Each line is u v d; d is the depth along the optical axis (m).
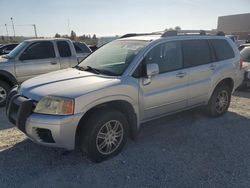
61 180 3.40
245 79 8.34
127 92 3.94
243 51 9.58
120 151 4.06
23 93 3.88
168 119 5.60
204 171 3.61
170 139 4.63
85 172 3.58
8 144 4.41
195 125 5.30
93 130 3.63
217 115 5.75
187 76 4.84
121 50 4.59
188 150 4.23
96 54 4.96
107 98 3.72
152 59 4.38
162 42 4.55
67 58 8.12
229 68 5.66
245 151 4.21
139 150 4.20
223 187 3.26
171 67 4.64
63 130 3.40
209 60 5.34
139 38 4.82
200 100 5.25
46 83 3.92
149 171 3.61
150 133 4.88
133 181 3.38
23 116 3.57
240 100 7.48
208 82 5.25
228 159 3.95
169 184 3.32
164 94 4.51
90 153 3.69
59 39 8.10
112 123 3.86
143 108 4.27
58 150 4.17
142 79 4.18
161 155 4.05
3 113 6.31
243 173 3.56
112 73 4.14
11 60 7.10
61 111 3.41
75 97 3.45
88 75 4.14
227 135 4.83
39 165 3.75
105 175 3.52
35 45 7.57
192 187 3.26
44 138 3.52
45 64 7.66
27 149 4.23
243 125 5.35
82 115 3.50
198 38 5.21
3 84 6.93
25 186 3.27
